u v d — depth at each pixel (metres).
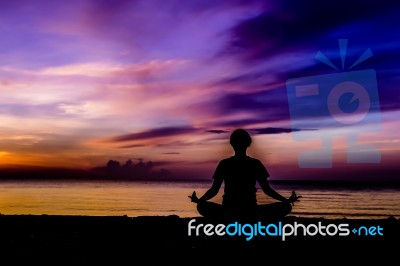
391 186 124.62
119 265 4.52
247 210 4.57
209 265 4.39
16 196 48.00
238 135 4.62
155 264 4.54
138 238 6.71
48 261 4.75
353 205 41.44
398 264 4.68
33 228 8.36
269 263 4.40
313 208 36.97
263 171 4.66
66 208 30.61
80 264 4.58
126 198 49.22
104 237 6.84
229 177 4.61
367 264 4.64
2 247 5.72
